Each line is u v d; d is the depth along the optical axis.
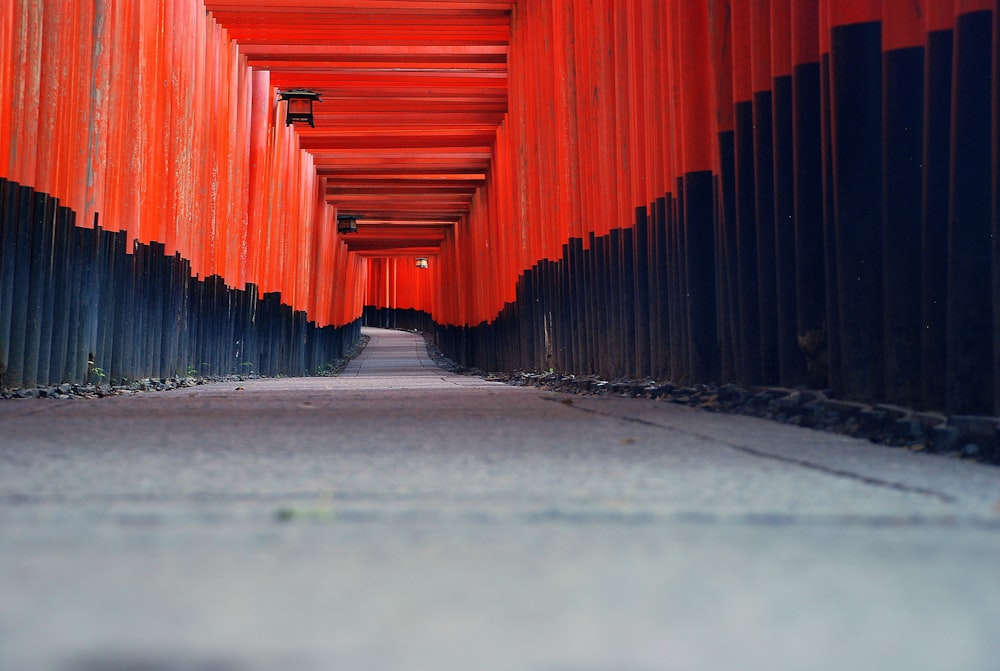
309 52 31.91
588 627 2.03
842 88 8.62
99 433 6.74
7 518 3.29
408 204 56.19
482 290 48.94
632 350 16.80
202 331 26.41
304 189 43.72
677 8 13.27
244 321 32.44
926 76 7.39
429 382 26.17
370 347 82.00
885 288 7.94
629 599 2.27
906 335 7.82
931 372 7.32
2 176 13.68
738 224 11.16
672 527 3.22
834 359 8.89
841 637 1.96
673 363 13.72
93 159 17.00
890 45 7.93
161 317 21.89
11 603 2.21
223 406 10.62
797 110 9.66
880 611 2.16
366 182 50.00
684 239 13.16
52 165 15.02
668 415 9.09
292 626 2.03
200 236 26.16
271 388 19.41
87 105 16.48
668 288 14.38
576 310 21.62
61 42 15.23
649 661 1.79
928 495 3.90
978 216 6.90
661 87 14.40
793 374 9.91
